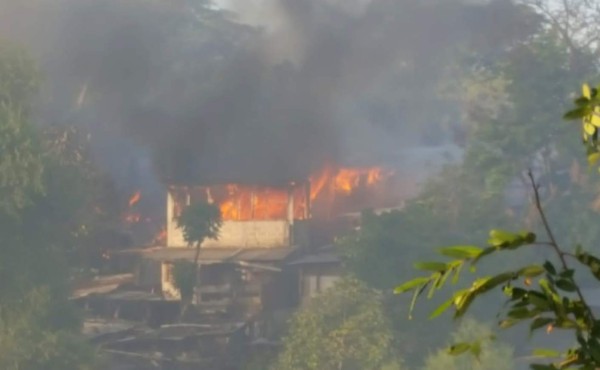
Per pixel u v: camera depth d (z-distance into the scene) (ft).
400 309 465.47
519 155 577.02
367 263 483.92
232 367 542.57
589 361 35.83
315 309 472.03
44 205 465.06
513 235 37.11
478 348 39.17
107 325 575.38
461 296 36.99
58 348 440.45
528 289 36.70
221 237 633.61
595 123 38.17
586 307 36.45
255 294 603.67
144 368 540.52
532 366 36.19
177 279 591.78
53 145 597.52
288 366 462.60
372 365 448.65
